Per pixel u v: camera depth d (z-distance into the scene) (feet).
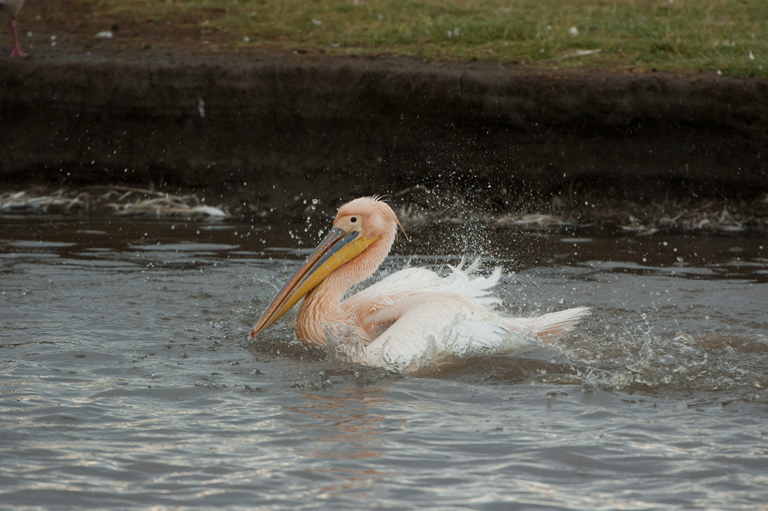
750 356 26.20
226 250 42.73
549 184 54.65
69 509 16.02
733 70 55.36
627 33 64.34
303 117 56.29
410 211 54.70
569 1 74.43
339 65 56.49
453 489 17.02
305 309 28.22
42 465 17.83
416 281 30.09
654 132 53.88
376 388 23.34
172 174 56.80
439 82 54.49
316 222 52.06
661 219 53.26
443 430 20.16
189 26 68.64
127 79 56.54
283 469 17.85
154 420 20.49
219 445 19.04
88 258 39.86
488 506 16.31
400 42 63.62
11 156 56.75
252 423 20.43
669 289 34.68
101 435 19.49
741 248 44.34
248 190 56.54
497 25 65.87
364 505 16.30
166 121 56.85
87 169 56.85
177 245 43.73
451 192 55.21
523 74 54.65
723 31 64.64
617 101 53.42
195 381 23.57
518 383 23.98
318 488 17.01
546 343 27.50
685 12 70.03
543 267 39.34
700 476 17.70
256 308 32.22
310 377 24.30
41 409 20.93
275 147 56.75
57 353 25.67
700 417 21.20
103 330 28.55
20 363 24.59
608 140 54.24
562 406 22.03
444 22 67.10
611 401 22.43
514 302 32.99
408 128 55.31
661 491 16.99
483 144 54.90
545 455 18.71
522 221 53.36
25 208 54.65
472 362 25.67
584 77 54.19
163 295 33.50
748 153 53.11
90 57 59.31
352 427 20.26
